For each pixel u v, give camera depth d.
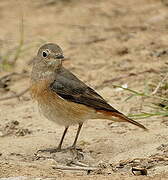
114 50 19.02
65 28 21.70
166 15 21.39
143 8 22.69
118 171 11.21
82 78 17.11
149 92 15.20
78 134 12.62
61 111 12.51
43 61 12.63
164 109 13.98
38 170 11.16
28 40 20.84
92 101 12.52
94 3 24.05
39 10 23.83
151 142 12.50
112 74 17.11
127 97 15.38
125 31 20.58
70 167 11.45
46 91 12.52
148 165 11.27
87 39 20.36
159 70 16.72
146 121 13.80
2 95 16.83
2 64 18.80
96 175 10.68
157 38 19.44
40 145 12.90
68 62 18.47
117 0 24.09
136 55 18.25
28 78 17.95
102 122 14.09
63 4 24.25
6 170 11.04
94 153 12.45
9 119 14.74
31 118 14.70
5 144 13.05
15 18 23.14
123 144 12.66
